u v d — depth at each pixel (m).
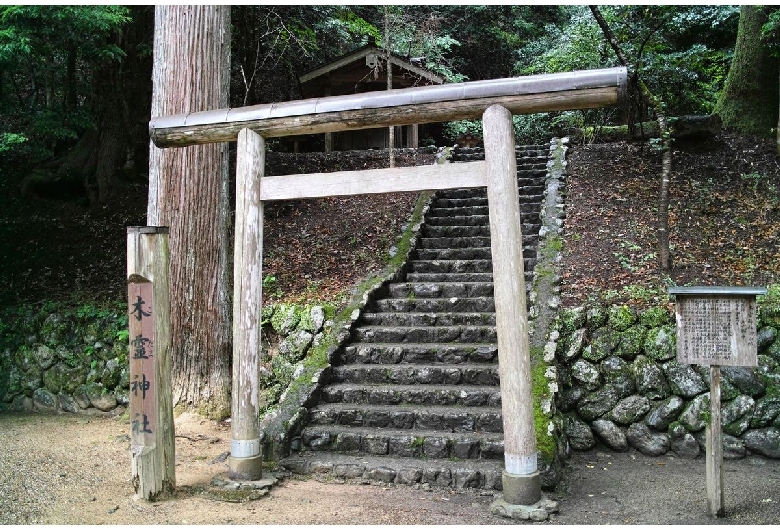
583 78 4.18
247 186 4.85
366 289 7.36
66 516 3.99
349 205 9.99
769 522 4.01
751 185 8.62
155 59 6.85
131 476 4.47
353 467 4.93
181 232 6.60
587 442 5.79
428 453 5.10
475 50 17.00
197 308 6.59
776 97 10.19
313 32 13.20
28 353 7.73
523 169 10.16
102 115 10.67
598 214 8.25
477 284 7.32
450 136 14.03
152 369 4.41
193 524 3.89
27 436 6.16
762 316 5.89
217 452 5.59
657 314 6.03
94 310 7.64
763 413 5.60
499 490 4.64
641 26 10.38
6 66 7.82
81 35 7.92
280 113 4.79
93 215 10.18
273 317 7.09
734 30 12.83
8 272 8.84
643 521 4.06
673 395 5.81
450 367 5.99
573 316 6.16
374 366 6.16
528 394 4.23
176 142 5.11
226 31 6.89
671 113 11.20
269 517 4.07
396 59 12.59
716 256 7.16
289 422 5.35
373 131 13.81
